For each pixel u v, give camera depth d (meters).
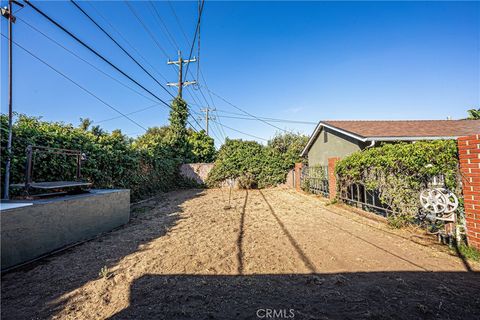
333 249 4.05
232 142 17.47
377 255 3.71
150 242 4.69
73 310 2.46
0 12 4.65
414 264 3.34
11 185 4.35
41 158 5.54
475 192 3.51
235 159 16.86
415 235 4.61
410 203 4.83
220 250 4.15
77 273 3.33
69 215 4.49
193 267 3.47
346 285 2.82
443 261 3.39
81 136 7.11
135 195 10.58
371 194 6.70
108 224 5.57
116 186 8.86
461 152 3.73
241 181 16.50
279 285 2.88
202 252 4.07
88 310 2.46
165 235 5.16
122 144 9.59
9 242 3.39
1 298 2.70
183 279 3.10
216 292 2.75
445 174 3.97
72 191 5.33
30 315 2.38
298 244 4.36
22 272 3.36
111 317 2.32
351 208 7.62
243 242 4.57
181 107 18.59
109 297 2.70
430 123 12.48
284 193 13.42
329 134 12.92
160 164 13.73
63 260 3.79
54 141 5.94
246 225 5.93
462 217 3.76
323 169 11.41
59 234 4.25
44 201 4.12
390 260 3.51
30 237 3.71
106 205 5.53
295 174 16.17
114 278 3.16
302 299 2.55
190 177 17.36
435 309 2.29
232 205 9.22
